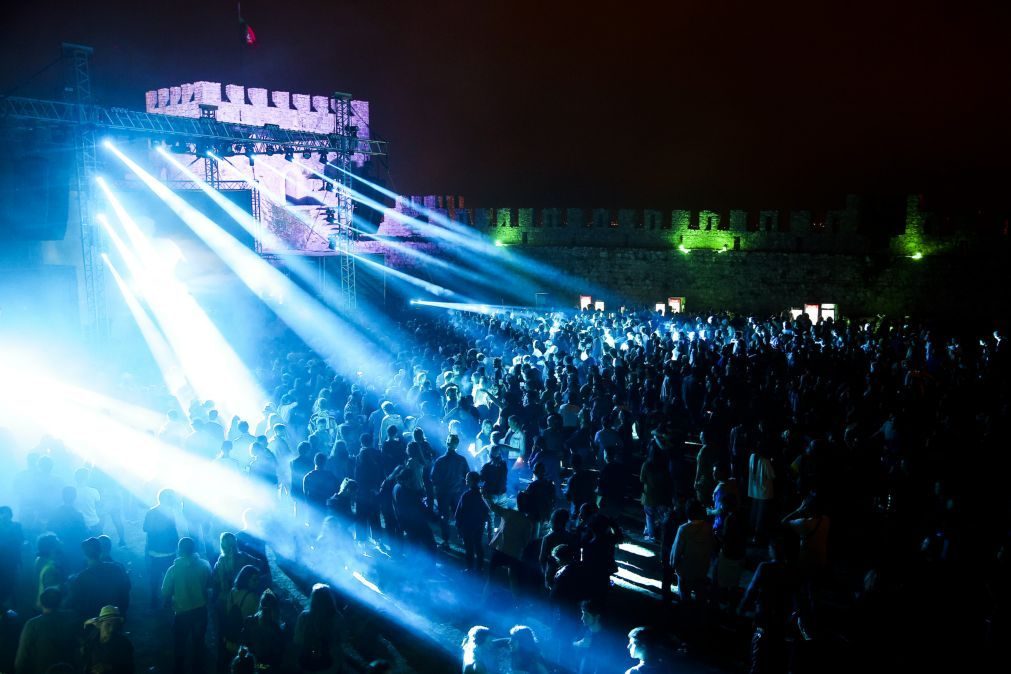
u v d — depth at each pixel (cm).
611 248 4094
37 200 2131
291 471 1177
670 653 866
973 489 1016
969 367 1898
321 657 701
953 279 3384
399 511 1063
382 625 971
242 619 774
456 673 852
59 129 2300
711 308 3906
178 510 1092
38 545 838
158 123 2448
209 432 1221
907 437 1255
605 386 1666
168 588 843
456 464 1205
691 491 1171
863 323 3397
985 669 696
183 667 867
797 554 747
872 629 728
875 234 3556
